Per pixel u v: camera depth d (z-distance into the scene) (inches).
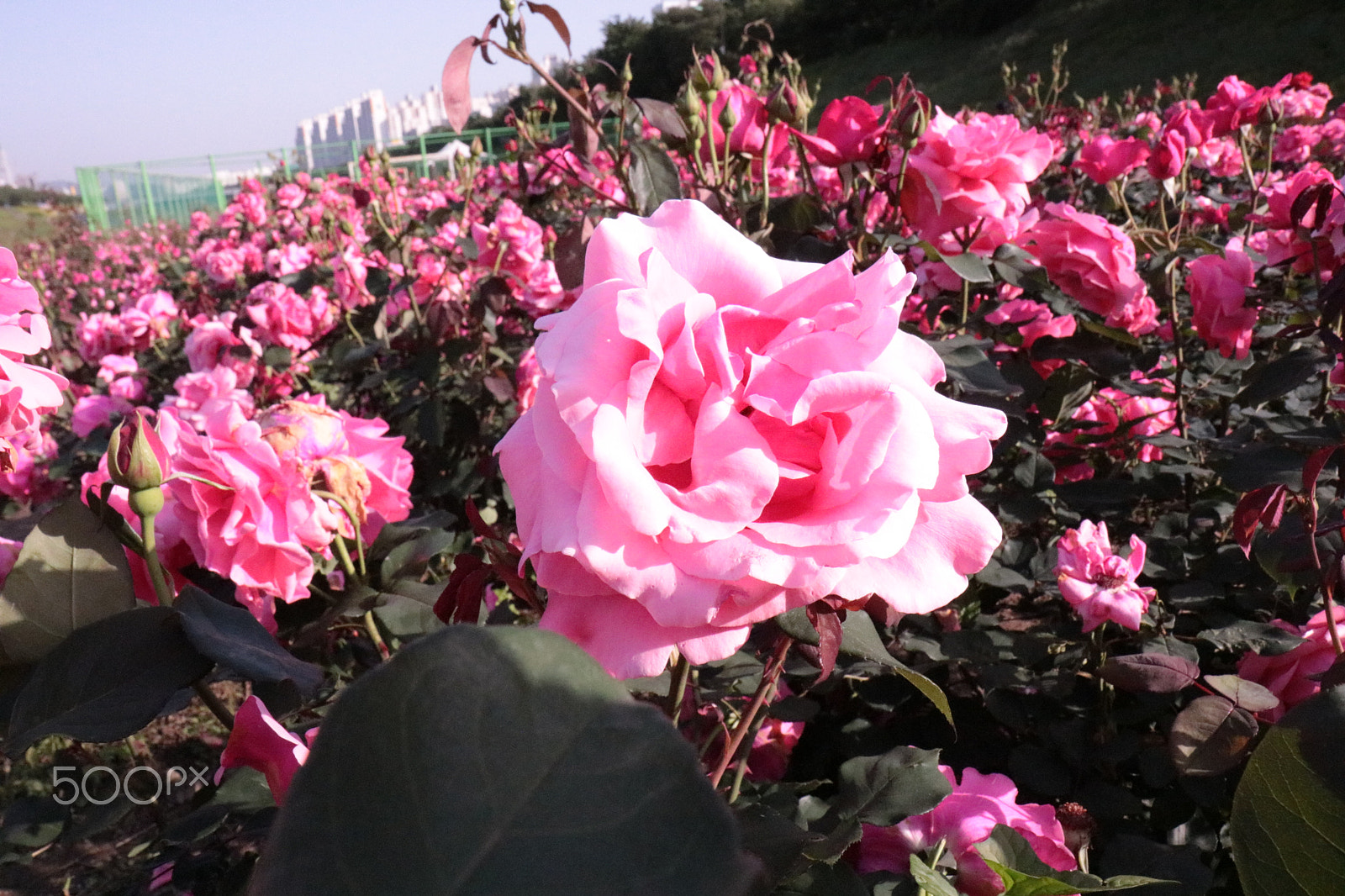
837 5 1343.5
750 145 74.6
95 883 73.5
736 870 9.2
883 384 22.6
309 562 47.8
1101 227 77.4
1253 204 128.2
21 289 36.6
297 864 9.0
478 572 31.1
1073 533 64.8
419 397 115.6
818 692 68.9
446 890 9.0
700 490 22.3
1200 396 99.9
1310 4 734.5
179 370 184.5
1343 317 74.1
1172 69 748.0
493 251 123.3
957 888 45.7
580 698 10.0
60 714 25.0
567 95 66.5
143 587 44.7
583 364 23.4
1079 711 68.4
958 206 68.9
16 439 39.4
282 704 31.0
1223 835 64.1
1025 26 1069.8
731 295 27.1
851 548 22.1
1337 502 63.9
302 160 470.9
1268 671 55.9
